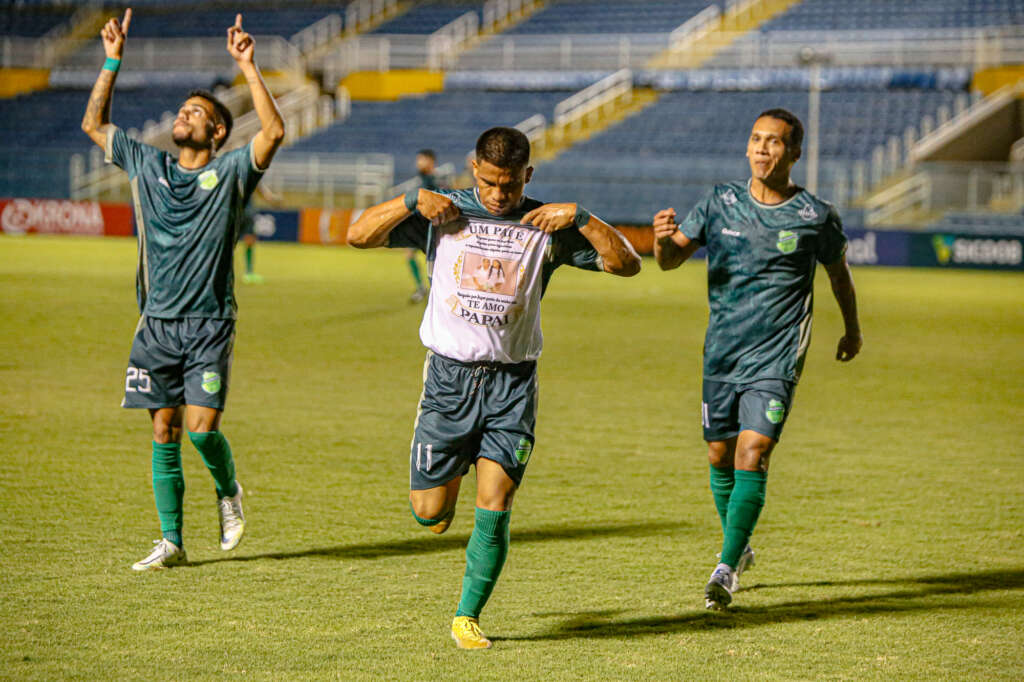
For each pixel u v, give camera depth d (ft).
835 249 37.73
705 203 38.40
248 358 87.45
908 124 245.24
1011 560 42.06
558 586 38.17
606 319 122.01
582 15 313.73
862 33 258.37
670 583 38.68
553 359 92.58
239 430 62.64
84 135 291.58
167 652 31.32
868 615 35.86
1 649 31.22
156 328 39.09
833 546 43.68
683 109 267.39
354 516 46.37
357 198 249.34
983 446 63.05
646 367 89.40
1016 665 31.73
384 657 31.40
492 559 32.58
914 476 55.72
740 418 37.70
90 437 59.16
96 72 315.17
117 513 45.34
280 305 124.36
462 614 32.78
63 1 358.02
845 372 89.92
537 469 55.88
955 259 202.69
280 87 300.61
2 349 87.30
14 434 59.31
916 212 220.02
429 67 296.71
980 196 220.64
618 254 32.40
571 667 31.04
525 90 287.89
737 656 32.12
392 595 36.73
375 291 142.61
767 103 262.67
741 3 300.61
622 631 34.01
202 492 49.73
